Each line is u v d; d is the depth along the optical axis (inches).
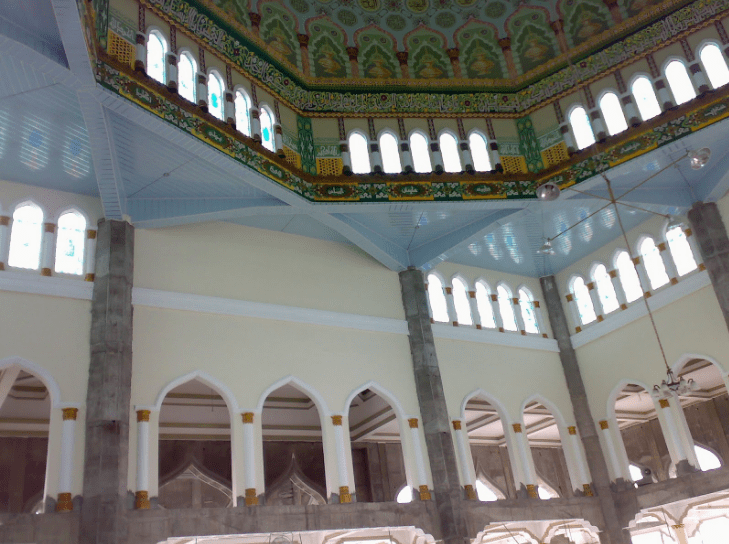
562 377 881.5
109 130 569.0
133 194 661.9
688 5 725.9
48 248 615.2
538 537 864.9
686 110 698.2
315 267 775.7
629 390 928.9
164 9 630.5
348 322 761.6
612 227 847.1
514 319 892.0
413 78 808.3
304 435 949.8
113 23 569.3
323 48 794.2
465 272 879.7
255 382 672.4
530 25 816.3
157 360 625.3
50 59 484.1
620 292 852.0
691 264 789.2
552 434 1083.9
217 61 681.6
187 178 655.1
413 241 824.3
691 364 896.3
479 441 1071.0
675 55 728.3
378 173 745.0
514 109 808.3
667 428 774.5
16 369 677.3
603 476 812.6
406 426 741.9
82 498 538.6
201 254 700.7
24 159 604.1
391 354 774.5
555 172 761.0
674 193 770.8
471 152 788.0
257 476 631.2
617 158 725.9
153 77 598.5
